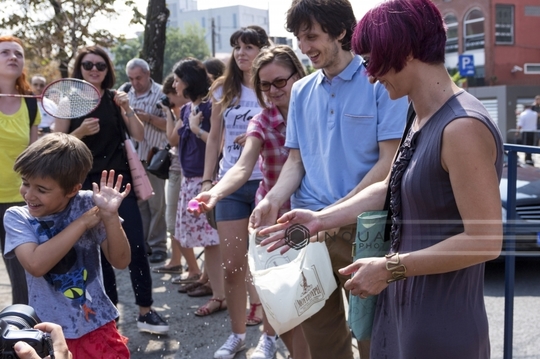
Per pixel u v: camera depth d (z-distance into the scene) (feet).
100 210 7.31
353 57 8.01
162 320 12.57
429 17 5.52
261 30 11.80
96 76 12.07
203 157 14.46
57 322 7.46
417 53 5.52
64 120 12.06
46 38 34.63
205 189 12.36
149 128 18.07
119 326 13.17
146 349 12.00
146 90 18.30
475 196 5.22
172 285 16.05
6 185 11.57
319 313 8.34
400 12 5.48
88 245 7.74
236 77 12.00
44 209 7.41
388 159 7.72
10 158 11.59
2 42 11.90
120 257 7.65
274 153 10.08
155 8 23.88
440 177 5.50
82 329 7.54
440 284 5.74
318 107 8.23
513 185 8.02
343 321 8.48
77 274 7.62
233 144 12.03
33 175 7.14
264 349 11.02
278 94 9.71
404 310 6.00
